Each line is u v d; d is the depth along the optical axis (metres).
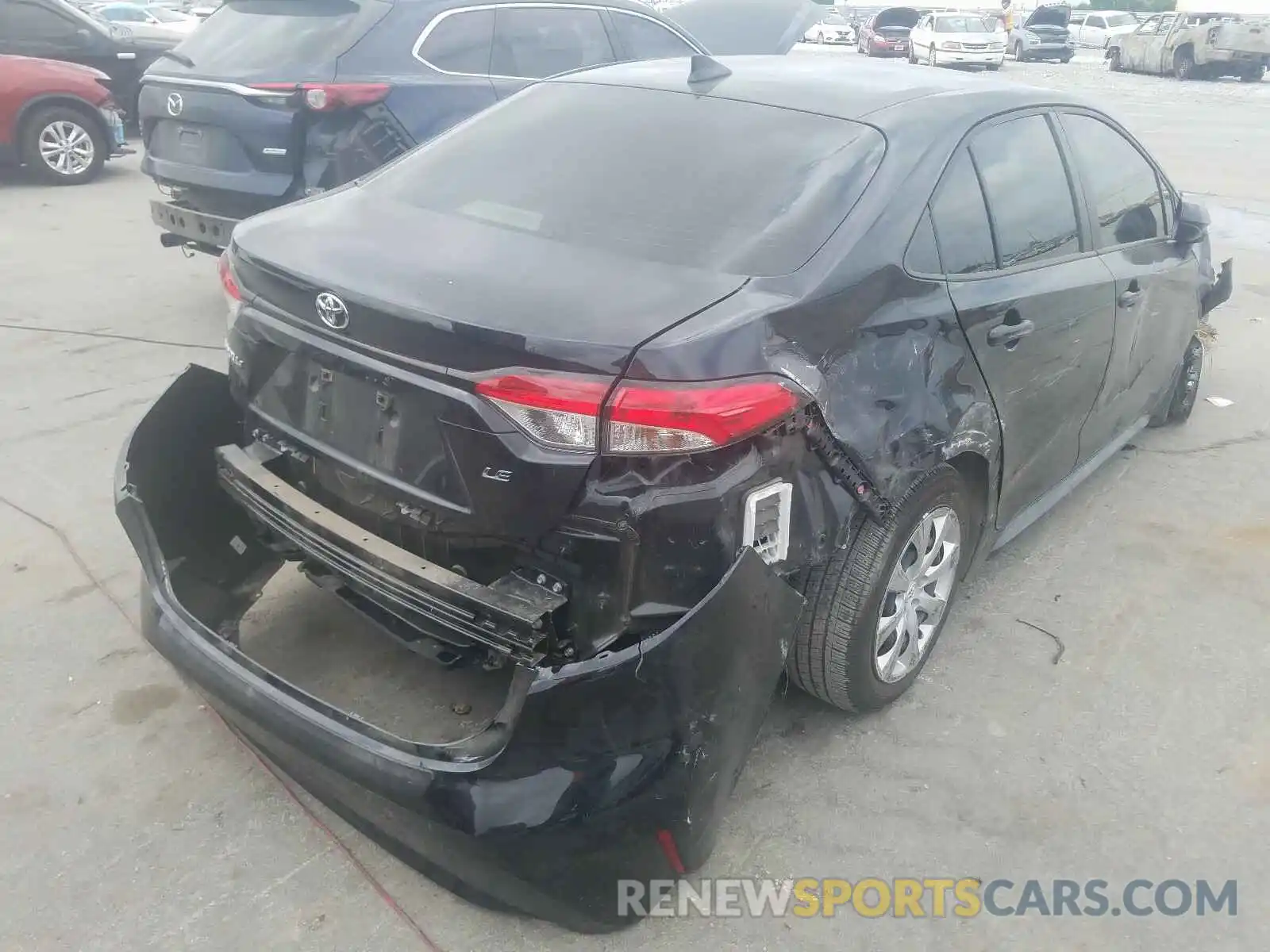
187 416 2.95
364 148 5.39
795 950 2.35
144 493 2.81
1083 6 50.62
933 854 2.62
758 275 2.38
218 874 2.46
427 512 2.28
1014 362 3.08
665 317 2.16
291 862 2.51
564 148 2.96
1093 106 3.81
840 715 3.09
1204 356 6.07
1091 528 4.24
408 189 2.97
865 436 2.45
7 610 3.35
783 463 2.27
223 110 5.31
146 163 5.84
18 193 9.45
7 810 2.61
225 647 2.51
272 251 2.57
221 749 2.84
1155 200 4.18
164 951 2.27
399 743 2.21
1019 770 2.91
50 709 2.95
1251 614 3.69
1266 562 4.03
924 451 2.67
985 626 3.56
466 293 2.23
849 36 34.34
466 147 3.14
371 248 2.53
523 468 2.10
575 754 2.11
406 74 5.56
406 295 2.24
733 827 2.67
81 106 9.84
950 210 2.87
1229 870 2.61
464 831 2.11
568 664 2.08
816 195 2.61
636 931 2.37
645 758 2.12
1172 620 3.64
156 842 2.54
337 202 2.97
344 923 2.36
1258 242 9.02
